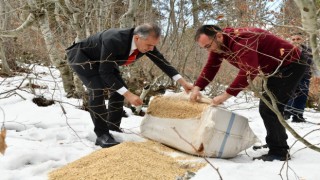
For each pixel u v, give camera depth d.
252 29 3.56
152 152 3.79
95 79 4.00
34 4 6.17
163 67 4.28
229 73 7.80
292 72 3.59
